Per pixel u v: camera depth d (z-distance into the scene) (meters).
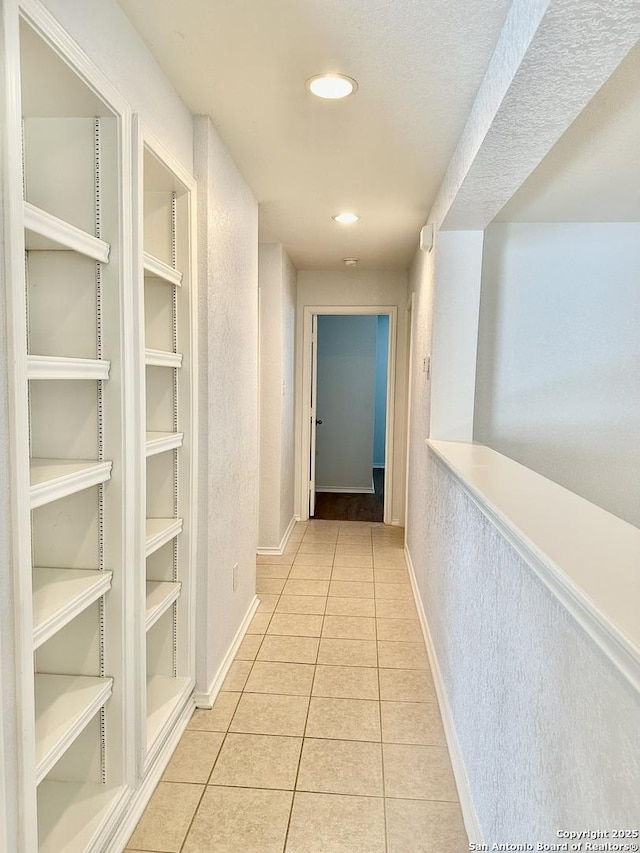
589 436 3.22
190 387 2.04
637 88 1.65
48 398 1.50
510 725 1.29
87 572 1.51
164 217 2.02
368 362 6.73
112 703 1.56
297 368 5.18
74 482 1.31
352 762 1.95
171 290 2.03
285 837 1.62
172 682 2.14
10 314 0.98
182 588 2.12
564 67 1.29
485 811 1.51
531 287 3.21
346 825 1.67
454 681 2.05
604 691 0.78
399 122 2.05
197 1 1.40
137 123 1.51
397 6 1.40
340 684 2.46
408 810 1.74
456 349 2.86
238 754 1.98
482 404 3.25
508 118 1.56
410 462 4.18
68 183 1.46
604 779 0.78
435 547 2.67
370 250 4.17
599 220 3.12
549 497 1.43
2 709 1.00
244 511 2.93
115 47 1.42
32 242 1.35
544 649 1.06
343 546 4.55
